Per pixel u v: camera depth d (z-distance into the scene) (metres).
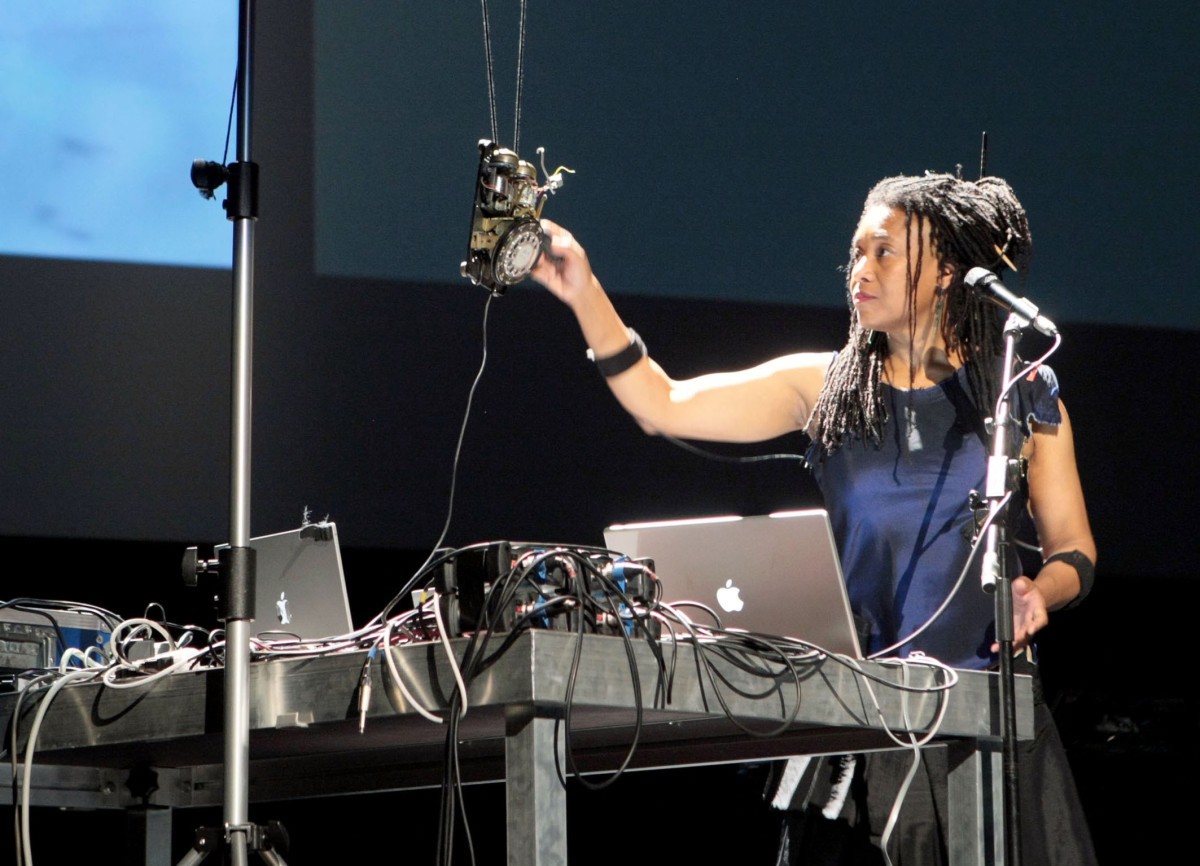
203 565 4.79
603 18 10.49
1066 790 5.88
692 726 5.27
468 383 10.12
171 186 9.77
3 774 6.07
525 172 5.54
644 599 4.61
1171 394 10.88
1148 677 11.39
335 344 9.92
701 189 10.54
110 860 10.05
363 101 10.09
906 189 6.40
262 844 4.60
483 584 4.42
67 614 6.17
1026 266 6.54
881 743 5.50
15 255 9.48
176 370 9.68
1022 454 6.28
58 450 9.44
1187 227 10.98
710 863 11.17
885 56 10.80
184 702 4.86
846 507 6.28
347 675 4.51
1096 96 10.97
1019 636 5.68
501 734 5.37
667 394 6.62
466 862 10.66
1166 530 10.80
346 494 9.86
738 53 10.66
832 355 6.74
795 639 4.92
